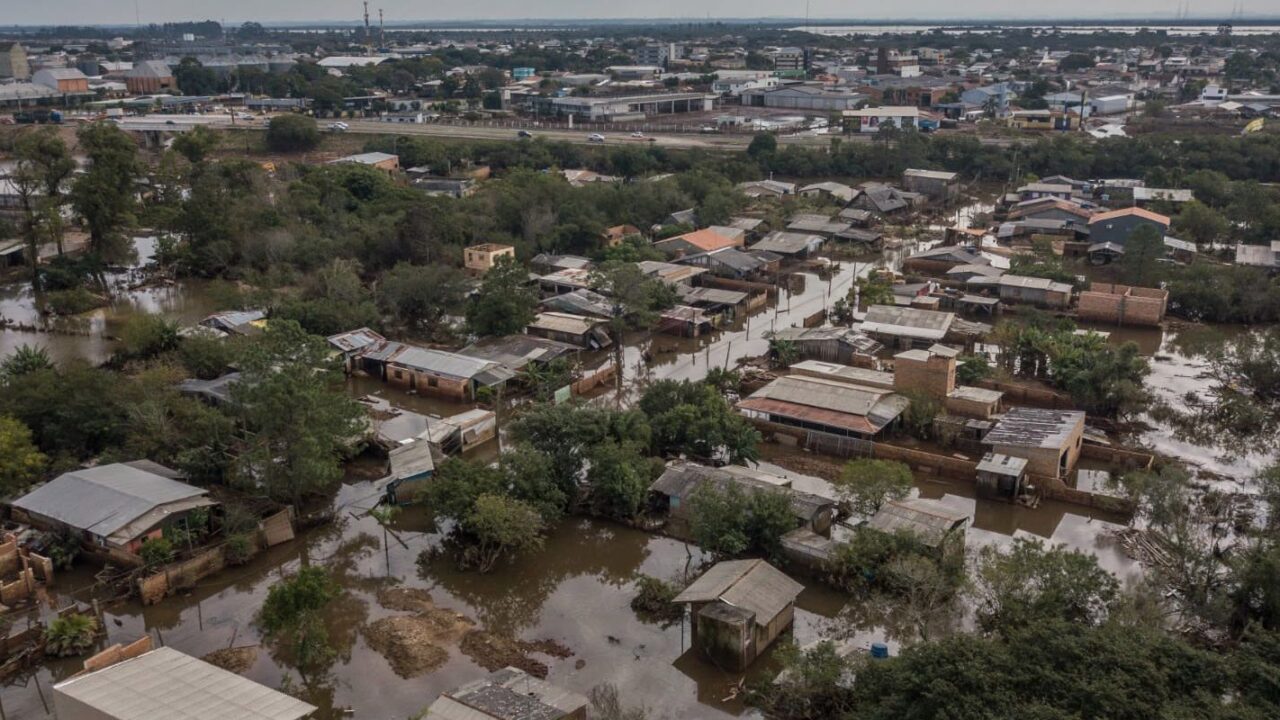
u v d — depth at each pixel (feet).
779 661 151.43
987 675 115.55
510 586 178.29
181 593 175.11
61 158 395.75
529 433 203.51
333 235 398.62
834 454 227.61
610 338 311.47
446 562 186.60
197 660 141.79
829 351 282.77
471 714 129.90
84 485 188.96
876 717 119.96
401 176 573.33
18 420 210.38
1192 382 272.10
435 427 232.94
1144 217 396.78
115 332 326.24
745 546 175.42
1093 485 211.61
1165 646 120.78
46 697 146.61
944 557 166.30
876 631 161.68
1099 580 146.41
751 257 385.91
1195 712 108.58
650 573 181.78
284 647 159.22
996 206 502.38
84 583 177.47
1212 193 483.51
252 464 198.90
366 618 167.63
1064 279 343.87
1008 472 200.54
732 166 559.38
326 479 198.80
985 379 259.19
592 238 412.16
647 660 155.12
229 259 396.37
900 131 634.43
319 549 191.31
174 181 458.91
